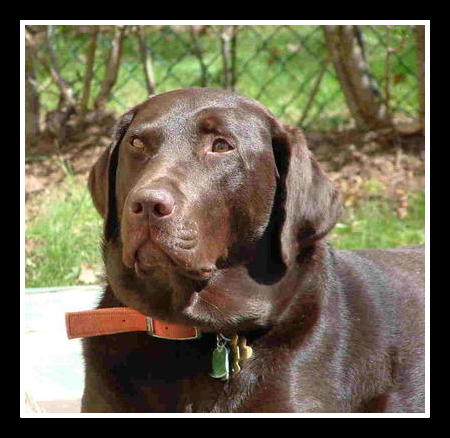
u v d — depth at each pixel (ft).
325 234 12.83
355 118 29.45
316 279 13.19
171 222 11.30
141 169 12.21
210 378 12.57
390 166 27.63
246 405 12.49
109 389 12.82
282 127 12.89
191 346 12.67
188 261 11.59
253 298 12.60
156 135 12.16
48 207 24.75
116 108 29.73
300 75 32.83
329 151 28.60
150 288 12.39
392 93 30.22
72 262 22.49
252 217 12.44
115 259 12.78
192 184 11.76
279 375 12.56
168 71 30.01
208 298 12.39
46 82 30.53
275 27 31.73
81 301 19.77
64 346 17.46
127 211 11.43
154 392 12.66
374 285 14.44
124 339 12.85
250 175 12.36
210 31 30.37
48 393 15.60
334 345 13.14
